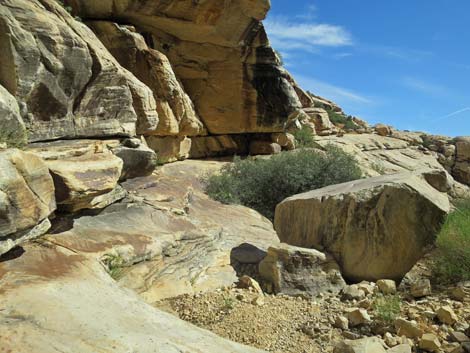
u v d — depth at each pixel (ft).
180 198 25.04
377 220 15.75
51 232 15.07
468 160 78.64
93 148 19.15
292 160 37.09
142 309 11.05
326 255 16.43
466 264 14.51
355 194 16.31
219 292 15.62
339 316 12.60
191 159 42.93
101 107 21.61
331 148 42.98
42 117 18.37
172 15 36.29
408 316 12.05
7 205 11.19
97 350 8.33
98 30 32.37
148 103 27.58
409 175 17.80
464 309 11.99
